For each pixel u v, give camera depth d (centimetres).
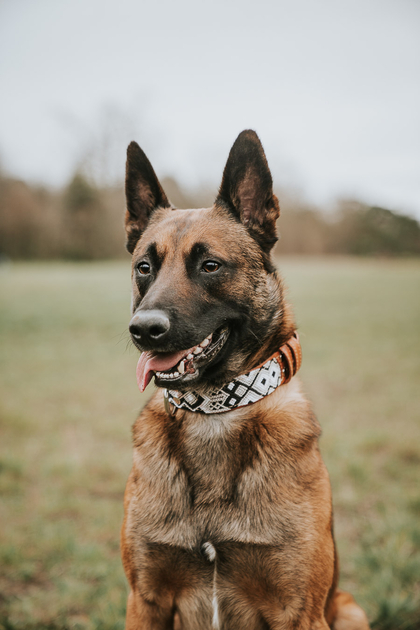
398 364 986
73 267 4325
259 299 257
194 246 248
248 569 232
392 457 538
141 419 266
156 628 246
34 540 384
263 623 248
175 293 236
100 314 1636
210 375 248
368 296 2244
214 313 243
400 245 6016
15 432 613
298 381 274
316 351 1115
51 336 1273
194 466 241
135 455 255
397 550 363
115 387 825
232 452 241
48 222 4956
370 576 344
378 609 309
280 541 226
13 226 4866
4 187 4853
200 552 230
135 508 241
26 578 346
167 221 271
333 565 245
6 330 1336
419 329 1389
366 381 865
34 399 750
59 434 612
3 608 318
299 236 5888
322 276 3416
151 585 241
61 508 430
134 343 231
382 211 6056
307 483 233
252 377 246
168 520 234
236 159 266
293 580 228
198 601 244
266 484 231
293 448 238
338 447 554
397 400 753
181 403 248
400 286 2723
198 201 3950
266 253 270
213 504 233
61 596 326
